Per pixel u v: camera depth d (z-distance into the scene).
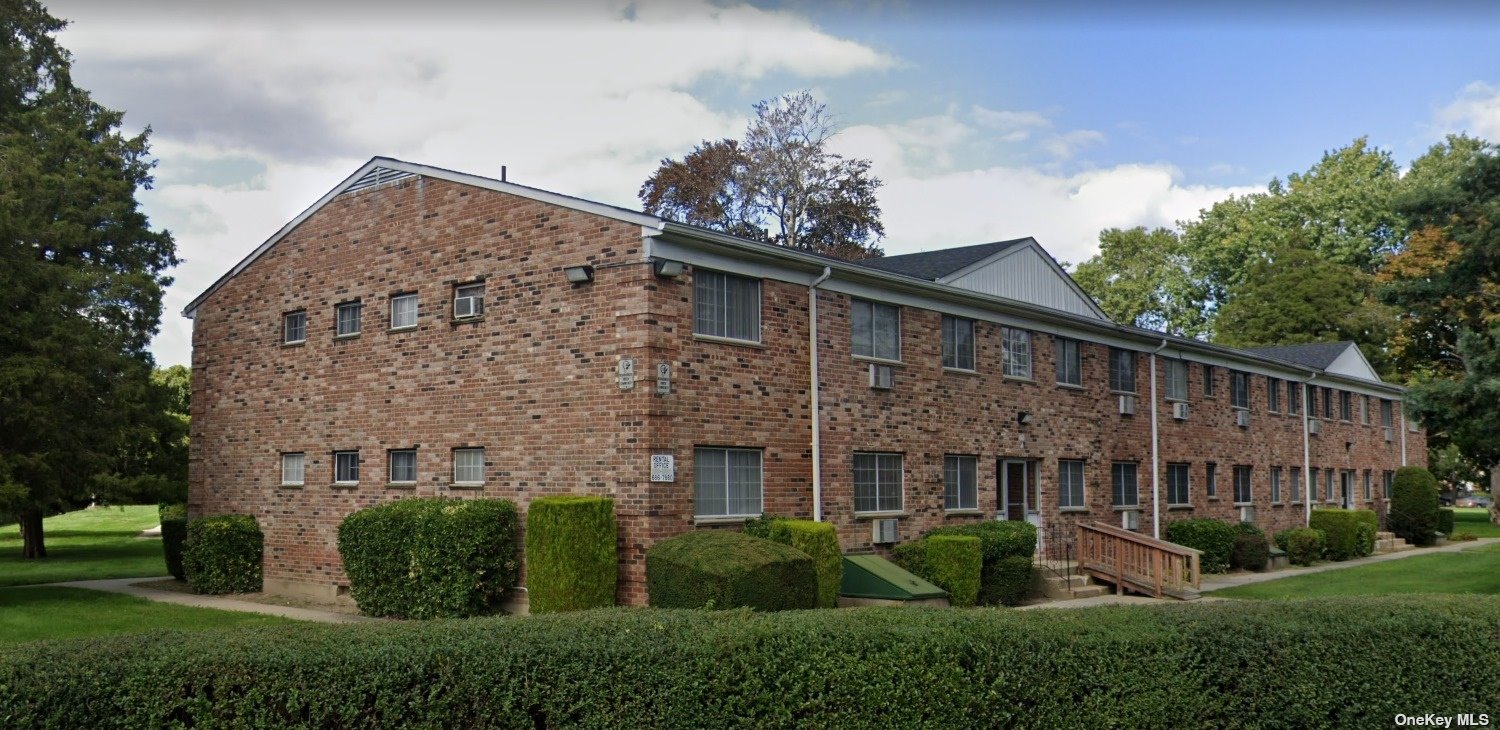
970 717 8.08
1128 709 8.45
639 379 16.95
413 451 20.12
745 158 46.41
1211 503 31.06
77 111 34.66
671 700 7.69
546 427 18.05
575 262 17.92
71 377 20.55
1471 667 9.61
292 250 22.50
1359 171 58.31
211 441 23.67
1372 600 10.77
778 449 18.92
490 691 7.62
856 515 20.16
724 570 15.04
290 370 22.22
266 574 22.17
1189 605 10.07
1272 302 53.22
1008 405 24.08
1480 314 26.84
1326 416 38.50
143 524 57.19
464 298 19.44
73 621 17.78
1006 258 24.70
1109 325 26.73
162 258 35.16
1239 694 8.88
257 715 7.46
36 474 20.81
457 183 19.80
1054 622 8.84
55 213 31.19
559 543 16.23
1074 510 25.53
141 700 7.41
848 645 8.02
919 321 22.06
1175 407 29.55
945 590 19.39
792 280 19.47
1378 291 28.11
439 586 17.41
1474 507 82.56
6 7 31.72
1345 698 9.18
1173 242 64.69
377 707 7.51
